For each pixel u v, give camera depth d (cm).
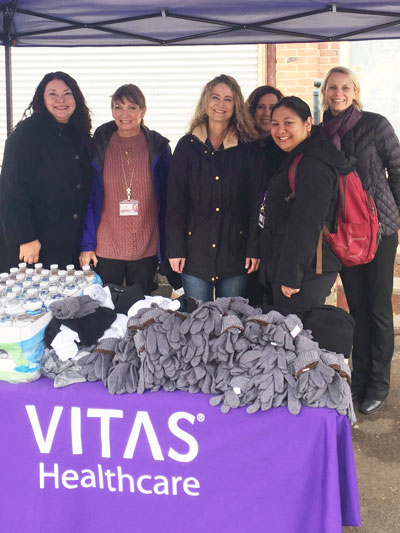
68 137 375
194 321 242
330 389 231
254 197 358
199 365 240
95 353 248
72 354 246
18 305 254
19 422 244
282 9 402
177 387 241
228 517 238
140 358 245
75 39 481
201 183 356
